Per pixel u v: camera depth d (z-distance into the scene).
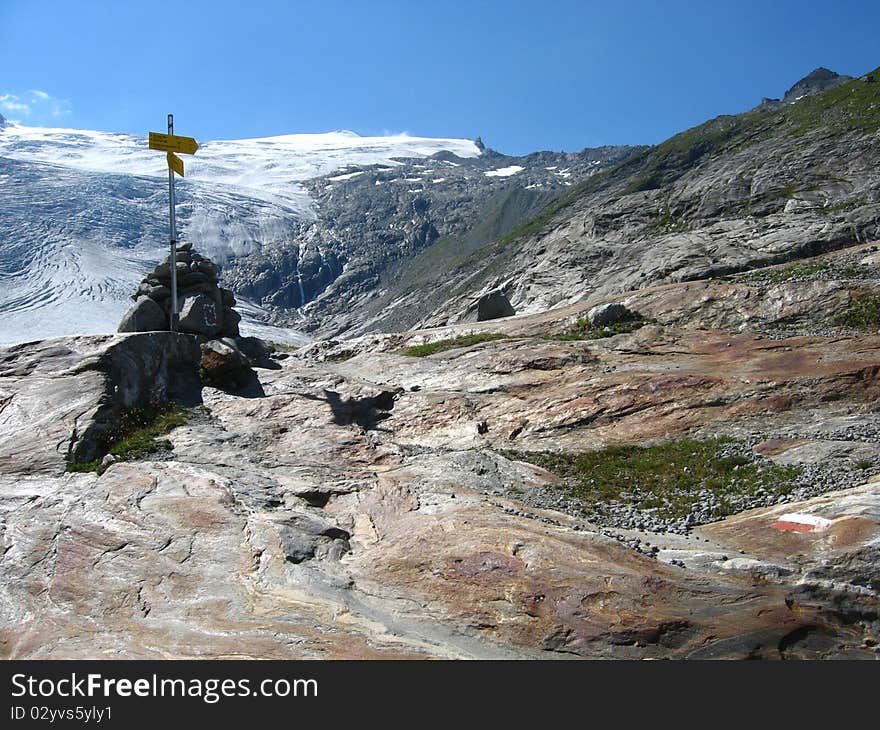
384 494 13.30
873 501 11.37
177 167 22.06
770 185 55.03
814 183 52.16
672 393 17.67
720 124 104.31
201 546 11.12
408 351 25.30
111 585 10.38
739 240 39.16
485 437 17.36
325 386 20.48
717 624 9.13
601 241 59.22
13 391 16.89
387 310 111.94
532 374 20.42
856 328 21.55
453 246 155.62
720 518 12.55
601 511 13.23
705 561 10.50
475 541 10.78
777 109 100.50
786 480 13.28
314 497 13.36
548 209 113.62
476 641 9.23
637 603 9.38
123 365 17.80
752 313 23.91
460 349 23.94
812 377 17.22
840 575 9.90
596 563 10.09
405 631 9.41
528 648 9.05
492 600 9.68
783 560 10.46
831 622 9.28
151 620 9.68
